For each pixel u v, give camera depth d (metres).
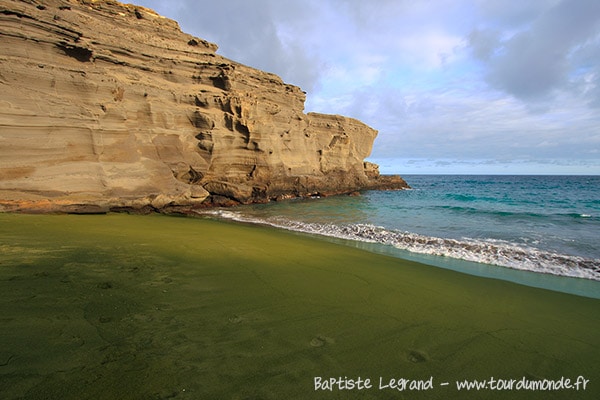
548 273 9.74
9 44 15.59
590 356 4.68
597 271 9.92
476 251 12.05
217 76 27.00
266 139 29.25
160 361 3.58
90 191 16.12
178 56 25.64
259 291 6.24
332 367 3.82
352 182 44.06
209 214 21.50
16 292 5.05
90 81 17.58
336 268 8.47
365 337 4.67
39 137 15.12
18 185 14.12
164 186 20.28
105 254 8.00
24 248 7.98
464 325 5.41
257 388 3.29
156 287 5.96
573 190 55.41
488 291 7.47
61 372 3.19
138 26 24.61
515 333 5.27
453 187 66.44
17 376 3.05
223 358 3.78
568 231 16.08
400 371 3.88
